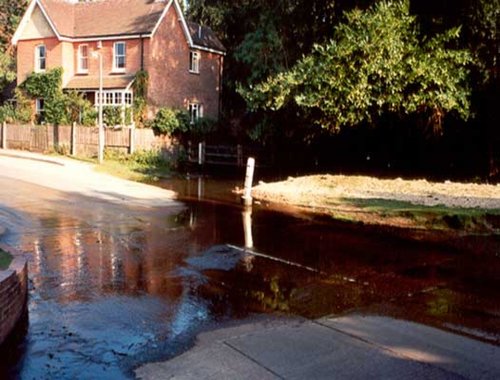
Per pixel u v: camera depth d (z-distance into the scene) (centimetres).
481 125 1952
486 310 604
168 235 998
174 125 2812
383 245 942
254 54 2828
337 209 1343
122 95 2981
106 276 716
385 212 1280
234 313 585
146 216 1197
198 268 771
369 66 1627
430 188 1694
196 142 2989
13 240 902
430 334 530
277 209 1359
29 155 2506
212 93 3534
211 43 3544
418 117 1953
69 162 2322
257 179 2219
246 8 3606
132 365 453
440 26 1789
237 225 1122
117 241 932
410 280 725
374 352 484
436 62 1628
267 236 1010
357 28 1678
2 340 489
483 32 1662
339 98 1717
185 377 432
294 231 1064
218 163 2902
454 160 2142
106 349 483
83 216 1155
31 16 3284
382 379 432
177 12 3164
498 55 1694
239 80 3797
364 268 786
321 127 2033
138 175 2155
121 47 3094
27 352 473
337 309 604
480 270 780
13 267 554
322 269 778
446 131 2028
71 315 566
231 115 3559
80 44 3197
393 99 1677
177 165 2745
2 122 3009
